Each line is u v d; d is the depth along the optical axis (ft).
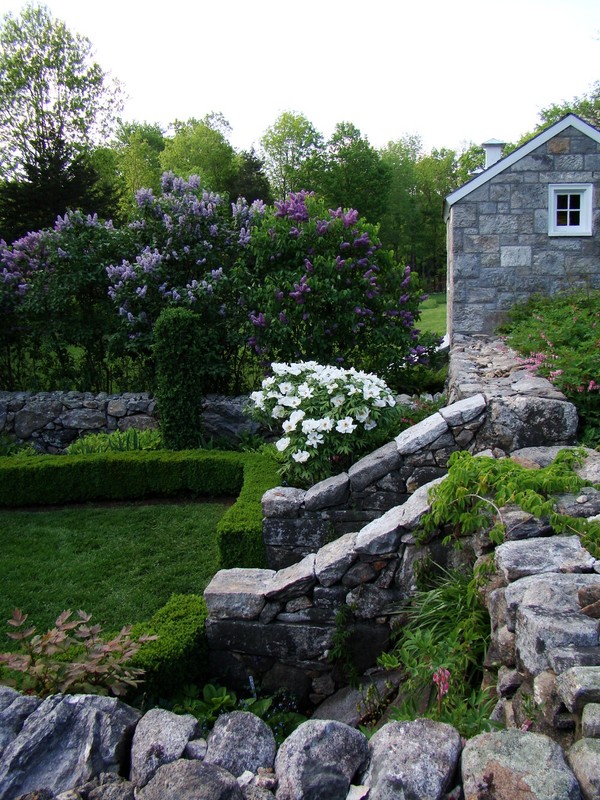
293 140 109.09
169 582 15.26
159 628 10.61
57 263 27.17
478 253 28.68
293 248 25.30
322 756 5.92
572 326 21.43
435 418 15.01
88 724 6.57
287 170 108.68
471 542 10.48
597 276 28.32
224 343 26.89
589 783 4.80
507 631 7.41
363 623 10.93
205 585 15.07
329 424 15.92
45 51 76.69
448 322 31.32
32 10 75.87
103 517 19.77
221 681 11.03
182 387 22.95
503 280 28.71
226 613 10.87
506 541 8.87
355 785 5.74
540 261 28.48
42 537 18.30
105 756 6.35
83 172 63.87
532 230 28.37
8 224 60.49
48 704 6.81
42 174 61.57
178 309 23.17
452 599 9.86
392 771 5.49
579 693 5.47
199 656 10.69
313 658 10.98
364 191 101.65
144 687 9.59
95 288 27.78
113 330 27.68
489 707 7.54
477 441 14.65
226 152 113.29
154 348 23.13
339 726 6.23
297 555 15.01
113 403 26.53
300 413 16.28
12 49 75.97
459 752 5.70
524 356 21.56
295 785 5.72
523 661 6.71
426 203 127.13
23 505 21.35
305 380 17.63
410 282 26.66
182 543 17.52
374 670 10.86
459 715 7.15
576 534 8.84
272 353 25.95
